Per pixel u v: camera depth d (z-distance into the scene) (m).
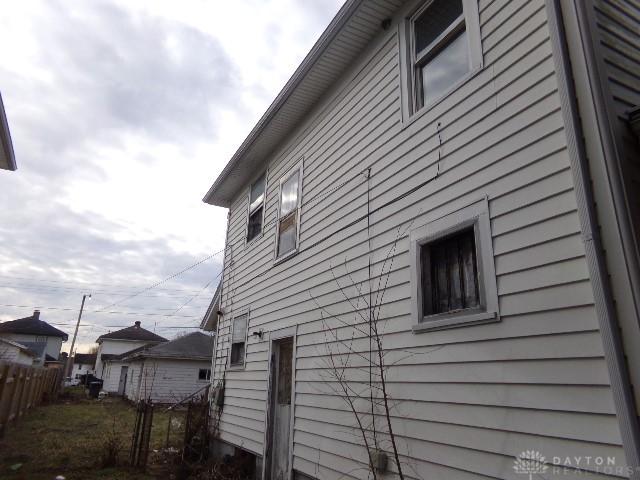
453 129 4.17
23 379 13.85
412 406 4.04
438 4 4.93
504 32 3.81
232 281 10.23
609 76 3.07
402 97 5.09
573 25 3.17
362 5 5.41
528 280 3.16
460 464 3.42
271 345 7.42
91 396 26.42
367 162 5.56
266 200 8.92
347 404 5.04
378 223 5.10
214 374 10.16
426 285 4.20
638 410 2.37
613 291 2.60
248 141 8.70
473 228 3.78
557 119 3.18
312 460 5.55
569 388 2.75
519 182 3.38
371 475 4.37
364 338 4.95
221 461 7.97
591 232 2.73
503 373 3.21
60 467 8.23
